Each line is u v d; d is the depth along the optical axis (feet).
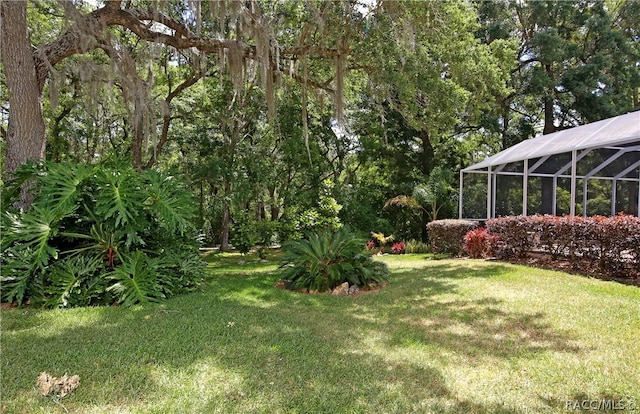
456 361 9.52
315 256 18.57
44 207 16.01
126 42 34.83
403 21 23.30
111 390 7.75
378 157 53.88
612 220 19.27
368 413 7.12
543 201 37.45
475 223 32.14
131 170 17.13
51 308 14.43
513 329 11.98
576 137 29.09
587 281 18.30
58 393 7.58
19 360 9.21
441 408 7.29
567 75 50.37
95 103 24.30
